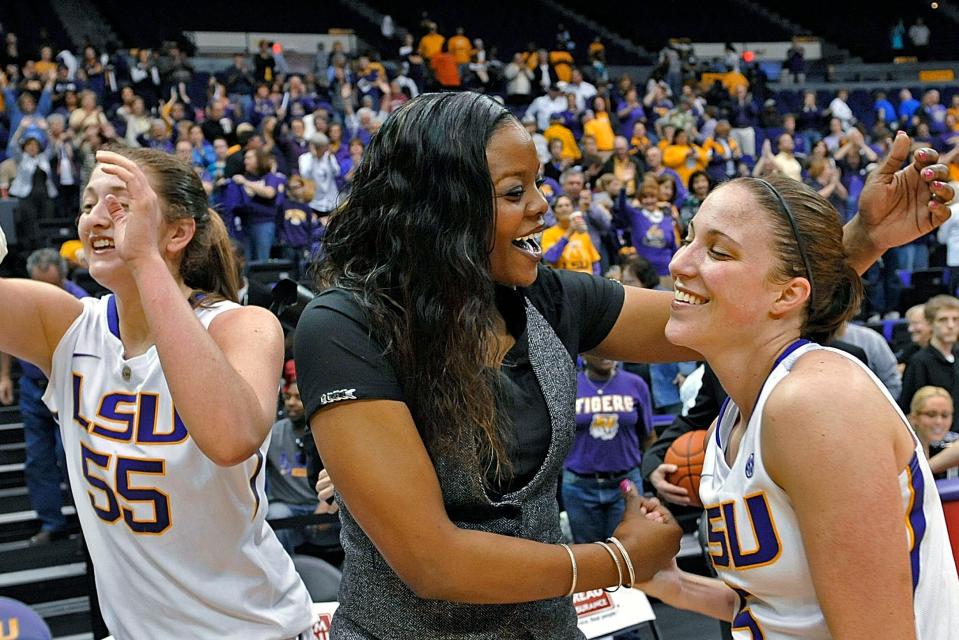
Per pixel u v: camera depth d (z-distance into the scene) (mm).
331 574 2961
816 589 1210
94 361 1638
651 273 6141
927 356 5035
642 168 10188
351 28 19406
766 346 1343
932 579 1267
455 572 1298
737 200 1329
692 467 1838
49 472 5254
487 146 1349
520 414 1410
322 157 9438
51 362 1691
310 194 8445
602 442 4688
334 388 1316
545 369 1450
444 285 1342
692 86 15688
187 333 1332
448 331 1342
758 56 21406
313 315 1369
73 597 5000
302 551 3740
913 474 1256
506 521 1395
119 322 1651
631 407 4707
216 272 1719
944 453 3773
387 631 1408
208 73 14484
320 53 15523
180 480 1558
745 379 1363
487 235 1348
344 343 1333
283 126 10125
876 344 4699
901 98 16484
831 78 19406
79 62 13617
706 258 1335
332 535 3744
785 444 1216
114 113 11203
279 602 1685
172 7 18328
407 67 15422
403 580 1328
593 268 7238
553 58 15992
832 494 1175
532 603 1426
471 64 15695
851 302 1389
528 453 1413
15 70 12734
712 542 1396
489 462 1362
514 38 20422
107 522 1616
